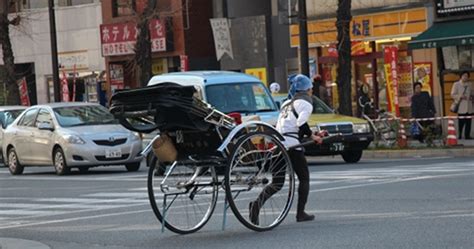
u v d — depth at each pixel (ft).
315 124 120.98
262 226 63.41
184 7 213.66
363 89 178.70
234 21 206.90
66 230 72.13
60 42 241.96
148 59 189.47
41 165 130.52
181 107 60.08
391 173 100.63
